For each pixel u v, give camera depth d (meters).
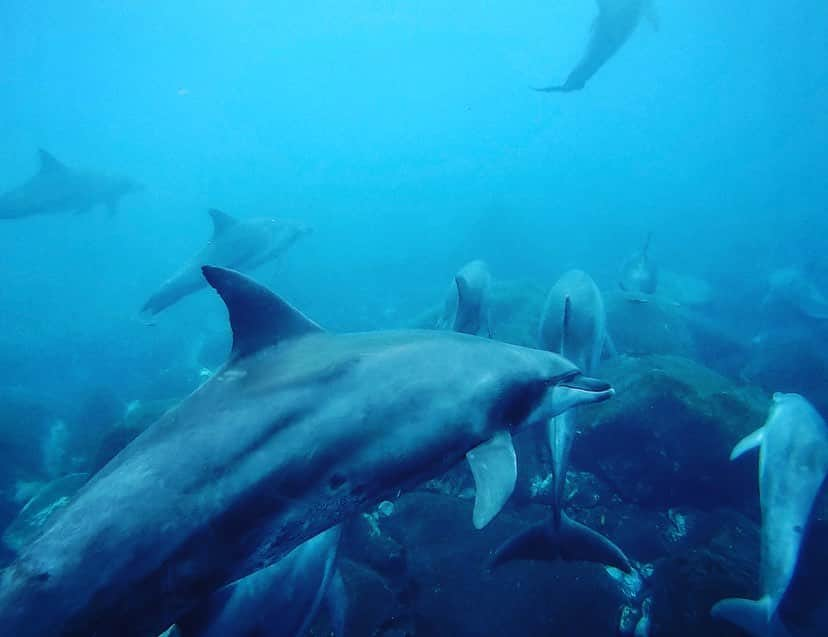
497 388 3.76
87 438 13.04
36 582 2.67
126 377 20.39
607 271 28.77
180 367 18.67
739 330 18.42
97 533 2.79
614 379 8.53
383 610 5.75
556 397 4.12
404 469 3.41
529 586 5.91
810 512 5.07
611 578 6.10
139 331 25.64
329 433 3.18
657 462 7.56
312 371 3.37
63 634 2.65
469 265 8.38
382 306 26.08
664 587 5.63
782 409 5.86
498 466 3.55
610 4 8.53
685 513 7.30
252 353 3.63
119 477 2.96
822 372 11.76
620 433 7.77
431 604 5.85
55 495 9.66
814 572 6.01
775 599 4.75
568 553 5.43
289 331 3.74
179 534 2.89
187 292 13.47
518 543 5.52
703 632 5.06
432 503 7.28
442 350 3.75
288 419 3.15
